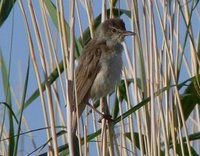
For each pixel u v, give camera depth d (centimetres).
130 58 934
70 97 739
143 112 849
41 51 791
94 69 948
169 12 855
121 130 874
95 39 973
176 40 865
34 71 791
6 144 925
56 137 751
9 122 734
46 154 783
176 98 843
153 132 818
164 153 886
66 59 777
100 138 870
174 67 850
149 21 848
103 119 825
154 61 846
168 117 851
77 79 951
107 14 963
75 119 772
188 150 831
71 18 751
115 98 845
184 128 834
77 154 743
